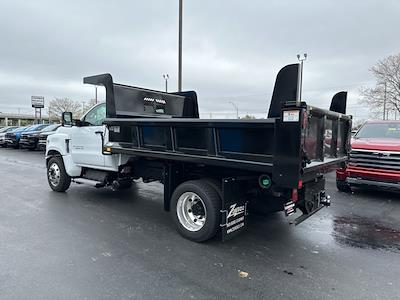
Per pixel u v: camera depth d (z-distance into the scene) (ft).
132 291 10.33
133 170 20.08
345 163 17.02
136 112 20.66
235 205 14.25
